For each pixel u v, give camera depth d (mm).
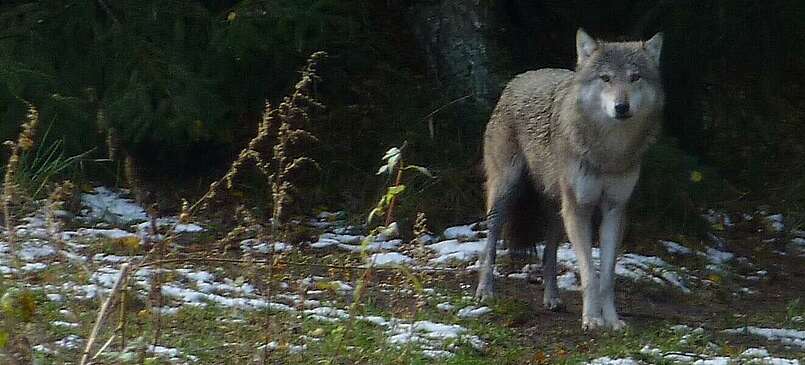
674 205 14211
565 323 10766
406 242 13664
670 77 16312
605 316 10539
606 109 10094
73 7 14211
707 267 13609
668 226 14242
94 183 14898
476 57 15797
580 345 9922
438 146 15617
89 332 8000
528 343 9930
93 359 6711
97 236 12375
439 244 13469
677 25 15672
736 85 17469
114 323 8289
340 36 15750
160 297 7727
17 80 13398
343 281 11273
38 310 8617
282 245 12406
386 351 8750
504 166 11742
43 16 14219
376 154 15617
